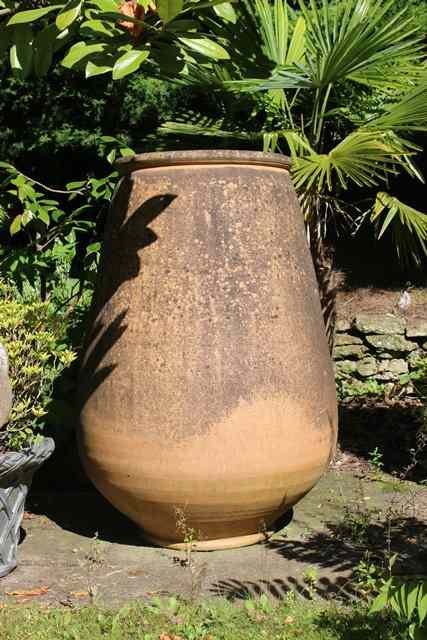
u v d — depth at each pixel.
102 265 4.34
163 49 3.22
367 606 3.44
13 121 9.25
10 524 3.95
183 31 3.12
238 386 3.94
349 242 9.90
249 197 4.09
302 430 4.07
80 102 9.22
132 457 4.01
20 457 3.83
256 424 3.95
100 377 4.15
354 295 9.12
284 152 6.42
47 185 9.50
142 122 9.24
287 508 4.28
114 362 4.09
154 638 3.21
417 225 5.63
